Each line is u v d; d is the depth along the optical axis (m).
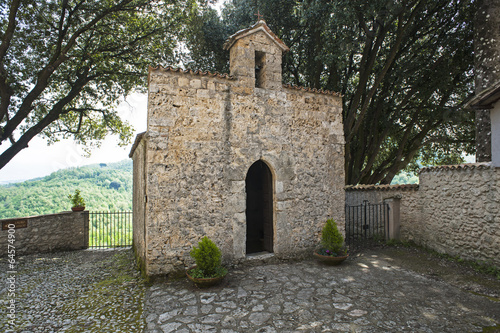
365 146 13.16
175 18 12.91
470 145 14.28
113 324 4.28
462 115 10.69
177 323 4.23
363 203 10.24
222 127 6.60
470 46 10.94
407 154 13.45
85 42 12.55
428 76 11.40
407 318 4.32
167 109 6.14
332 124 7.90
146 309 4.71
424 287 5.54
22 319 4.51
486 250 6.52
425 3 9.13
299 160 7.41
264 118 7.04
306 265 6.88
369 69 10.09
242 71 6.88
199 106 6.42
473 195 6.87
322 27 9.99
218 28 12.80
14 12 9.40
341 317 4.36
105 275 6.76
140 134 6.83
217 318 4.36
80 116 14.94
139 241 7.55
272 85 7.20
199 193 6.30
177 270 6.04
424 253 8.03
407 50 11.48
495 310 4.58
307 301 4.91
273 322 4.23
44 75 10.66
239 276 6.12
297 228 7.30
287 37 12.61
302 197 7.39
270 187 7.37
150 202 5.88
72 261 8.27
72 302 5.16
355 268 6.70
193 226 6.21
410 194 9.01
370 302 4.87
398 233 9.26
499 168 6.23
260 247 8.84
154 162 5.96
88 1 11.38
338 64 9.98
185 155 6.23
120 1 11.95
